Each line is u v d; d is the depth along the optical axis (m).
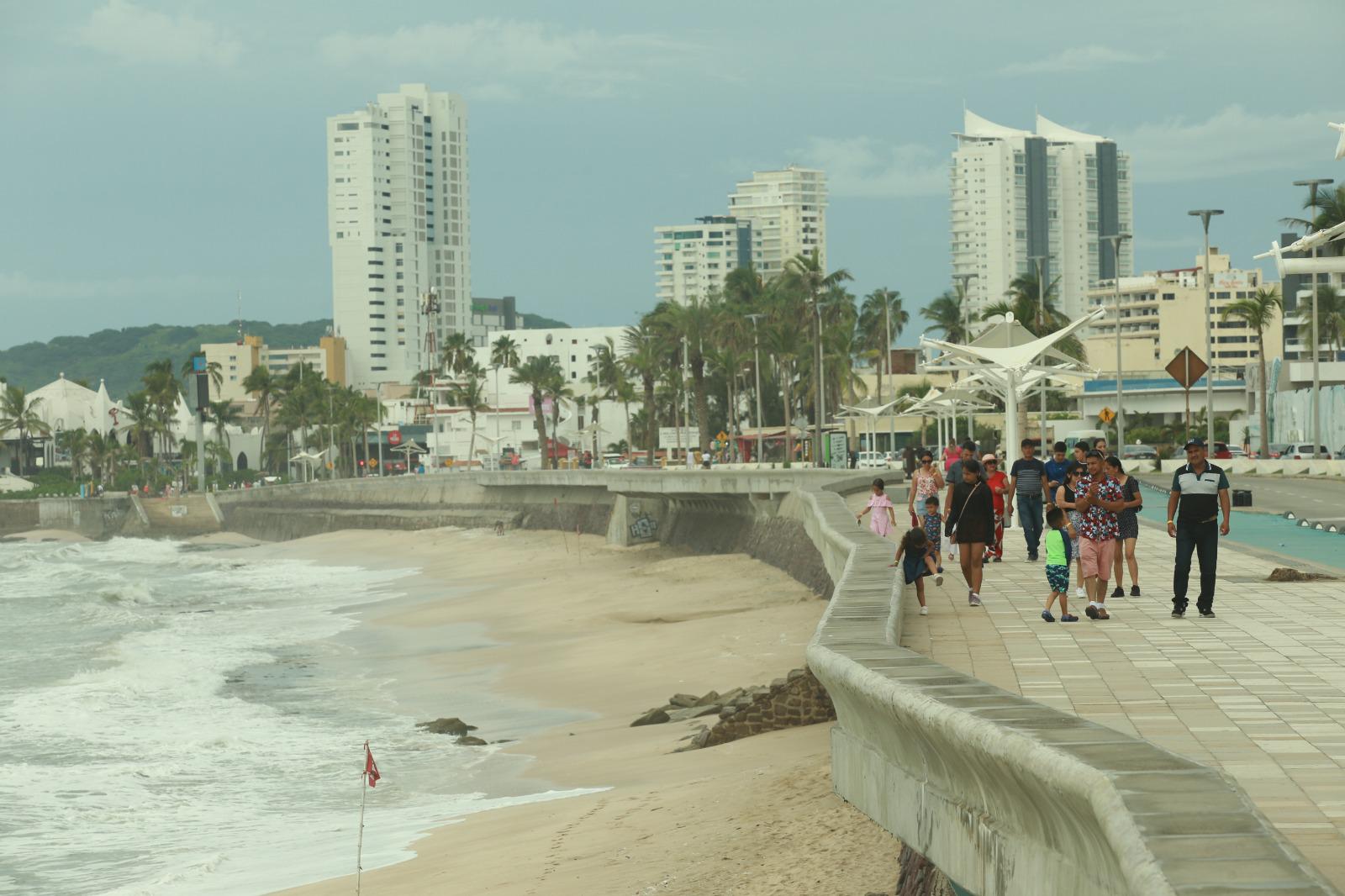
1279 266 32.00
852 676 13.60
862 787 14.41
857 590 22.98
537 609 74.50
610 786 29.39
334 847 27.92
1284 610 25.56
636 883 18.58
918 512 39.31
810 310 182.38
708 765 28.84
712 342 189.62
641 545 117.06
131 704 50.84
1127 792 7.96
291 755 40.19
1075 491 24.80
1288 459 110.81
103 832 32.25
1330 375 161.12
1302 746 13.75
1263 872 6.61
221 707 49.50
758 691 38.53
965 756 10.66
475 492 162.00
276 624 80.38
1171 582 31.34
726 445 194.12
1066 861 9.21
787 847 18.06
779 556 77.94
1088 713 15.86
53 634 82.50
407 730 42.97
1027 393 67.56
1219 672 18.56
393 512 177.12
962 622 24.80
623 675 48.78
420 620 75.81
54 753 41.72
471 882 21.56
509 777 33.84
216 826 32.19
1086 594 25.11
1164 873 6.66
